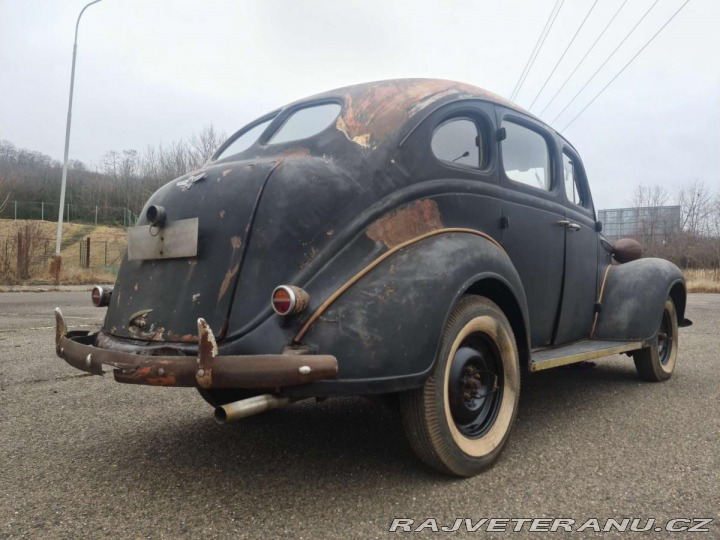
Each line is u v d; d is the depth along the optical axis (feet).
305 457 9.65
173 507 7.69
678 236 123.65
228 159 10.66
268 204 8.14
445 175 9.74
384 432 11.02
